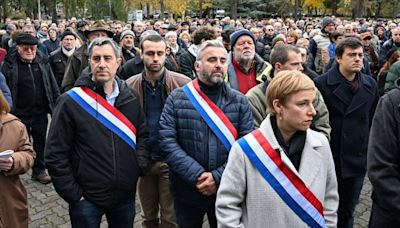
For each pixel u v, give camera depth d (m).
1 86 4.68
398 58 5.39
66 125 2.85
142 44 3.60
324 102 3.57
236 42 4.01
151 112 3.62
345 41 3.54
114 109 2.96
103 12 38.34
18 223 3.01
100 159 2.87
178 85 3.66
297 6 38.34
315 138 2.25
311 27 15.91
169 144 2.98
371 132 2.40
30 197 5.13
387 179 2.26
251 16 43.66
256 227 2.19
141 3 41.16
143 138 3.21
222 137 2.92
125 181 2.96
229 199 2.25
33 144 5.60
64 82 5.25
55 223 4.46
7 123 3.01
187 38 10.62
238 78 4.04
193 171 2.87
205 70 2.96
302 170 2.19
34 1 37.84
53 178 2.84
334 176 2.29
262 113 3.35
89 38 5.37
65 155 2.85
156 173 3.73
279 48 3.35
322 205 2.21
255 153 2.19
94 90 2.93
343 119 3.58
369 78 3.73
